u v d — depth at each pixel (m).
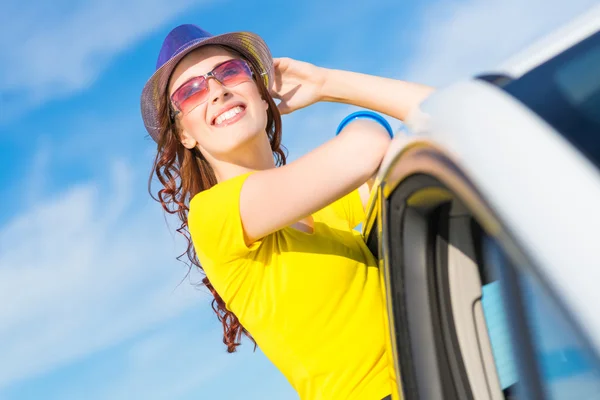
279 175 2.01
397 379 1.23
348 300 2.19
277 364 2.27
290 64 2.80
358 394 2.12
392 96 2.53
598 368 0.68
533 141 0.79
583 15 0.98
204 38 2.70
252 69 2.77
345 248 2.29
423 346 1.16
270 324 2.23
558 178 0.74
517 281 0.94
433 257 1.16
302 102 2.82
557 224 0.71
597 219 0.69
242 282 2.24
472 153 0.84
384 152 1.91
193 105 2.68
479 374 1.10
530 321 0.90
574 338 0.79
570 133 0.78
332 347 2.16
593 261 0.67
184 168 2.89
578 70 0.86
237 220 2.11
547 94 0.85
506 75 0.96
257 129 2.67
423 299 1.16
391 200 1.21
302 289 2.18
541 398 0.90
